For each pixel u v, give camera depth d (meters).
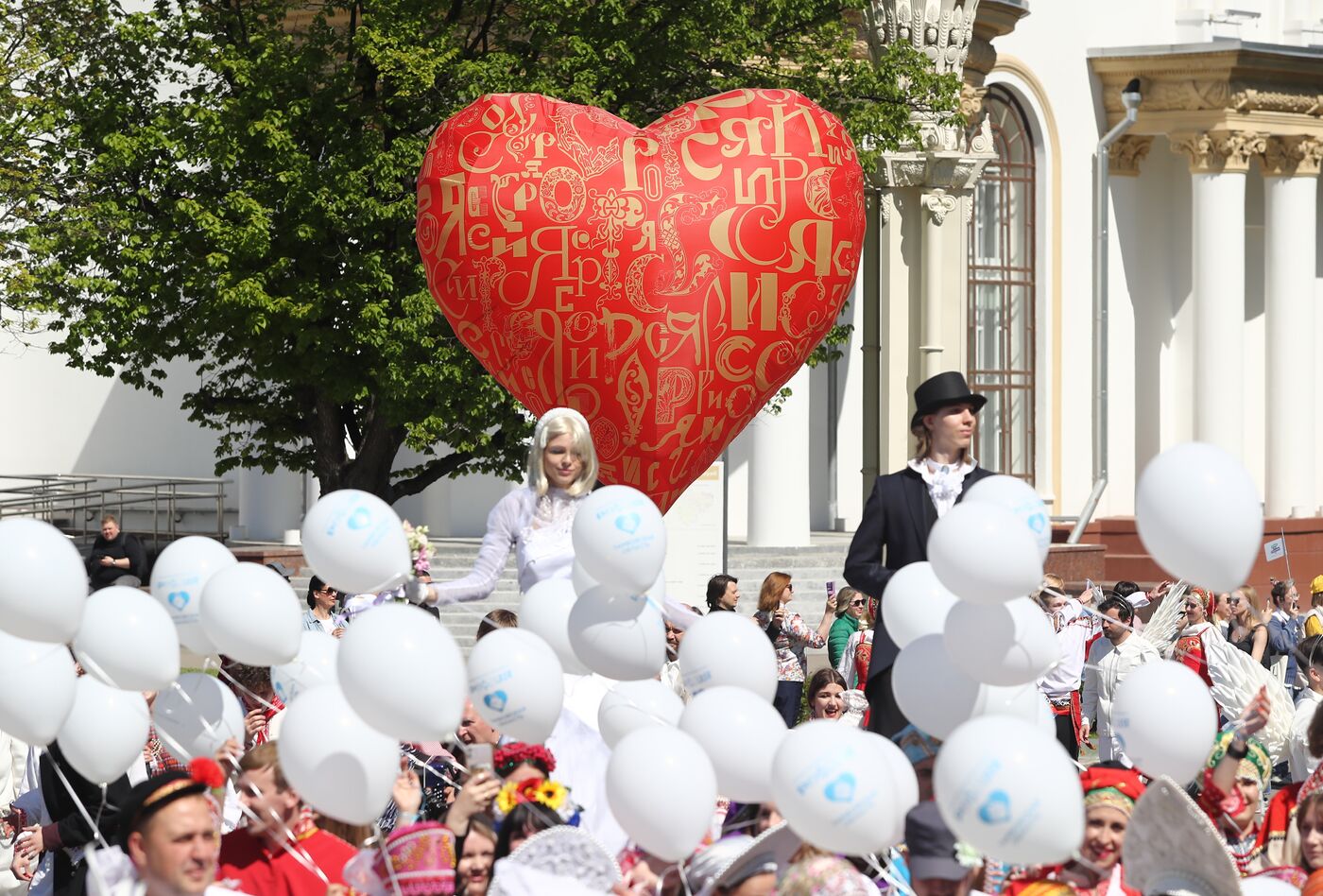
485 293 21.17
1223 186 73.38
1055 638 12.13
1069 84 73.50
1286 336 76.31
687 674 13.43
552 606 14.26
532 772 12.67
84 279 37.06
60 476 64.50
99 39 40.09
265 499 62.22
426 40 36.66
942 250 59.75
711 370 21.14
